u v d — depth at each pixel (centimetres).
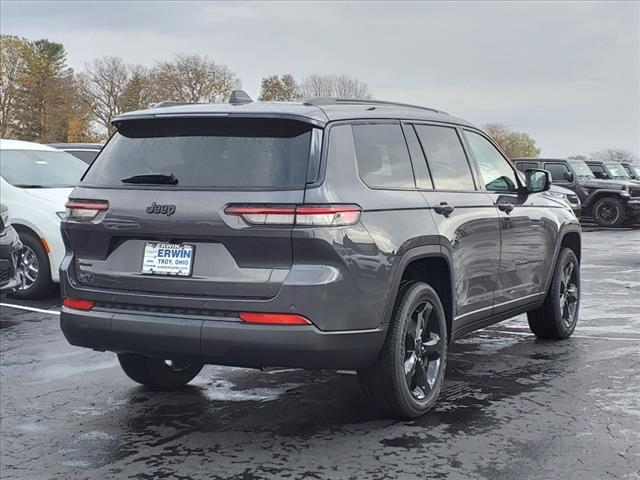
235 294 408
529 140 10444
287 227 400
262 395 529
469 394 521
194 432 455
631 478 376
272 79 8012
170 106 465
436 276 505
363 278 418
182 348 418
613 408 487
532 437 434
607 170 2655
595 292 1003
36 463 413
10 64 8275
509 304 591
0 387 561
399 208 454
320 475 385
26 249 927
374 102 509
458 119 578
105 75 7794
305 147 419
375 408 470
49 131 7950
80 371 605
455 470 388
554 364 603
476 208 538
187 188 424
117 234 441
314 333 400
